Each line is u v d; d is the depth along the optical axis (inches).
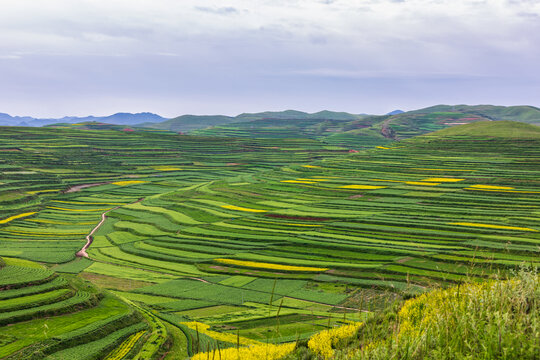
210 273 3491.6
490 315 366.3
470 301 406.3
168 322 2315.5
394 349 388.8
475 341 345.4
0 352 1731.1
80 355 1776.6
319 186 6633.9
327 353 787.4
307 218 4963.1
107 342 1929.1
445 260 3208.7
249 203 5905.5
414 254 3422.7
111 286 3161.9
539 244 3412.9
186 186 7780.5
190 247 4178.2
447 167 7135.8
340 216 4909.0
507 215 4527.6
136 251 4126.5
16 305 2166.6
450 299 467.2
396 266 3230.8
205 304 2783.0
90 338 1957.4
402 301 743.1
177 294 2997.0
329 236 4170.8
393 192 5910.4
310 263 3535.9
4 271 2669.8
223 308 2699.3
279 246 4042.8
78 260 3914.9
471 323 366.6
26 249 4205.2
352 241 3951.8
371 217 4761.3
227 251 3993.6
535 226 4067.4
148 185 7815.0
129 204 6309.1
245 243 4210.1
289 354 875.4
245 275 3405.5
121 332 2071.9
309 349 874.8
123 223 5216.5
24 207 5866.1
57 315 2182.6
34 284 2492.6
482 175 6432.1
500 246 3395.7
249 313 2536.9
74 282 2645.2
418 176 6815.9
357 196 5935.0
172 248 4195.4
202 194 6565.0
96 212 5930.1
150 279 3351.4
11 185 6688.0
